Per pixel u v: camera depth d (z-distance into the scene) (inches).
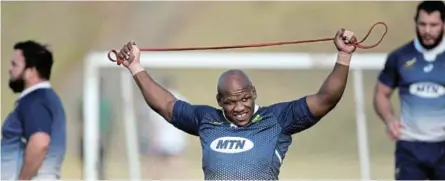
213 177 403.9
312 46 1160.2
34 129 539.2
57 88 1288.1
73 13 1355.8
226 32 1270.9
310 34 1184.8
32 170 539.5
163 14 1358.3
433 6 606.9
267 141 403.9
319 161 952.9
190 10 1328.7
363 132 838.5
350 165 950.4
